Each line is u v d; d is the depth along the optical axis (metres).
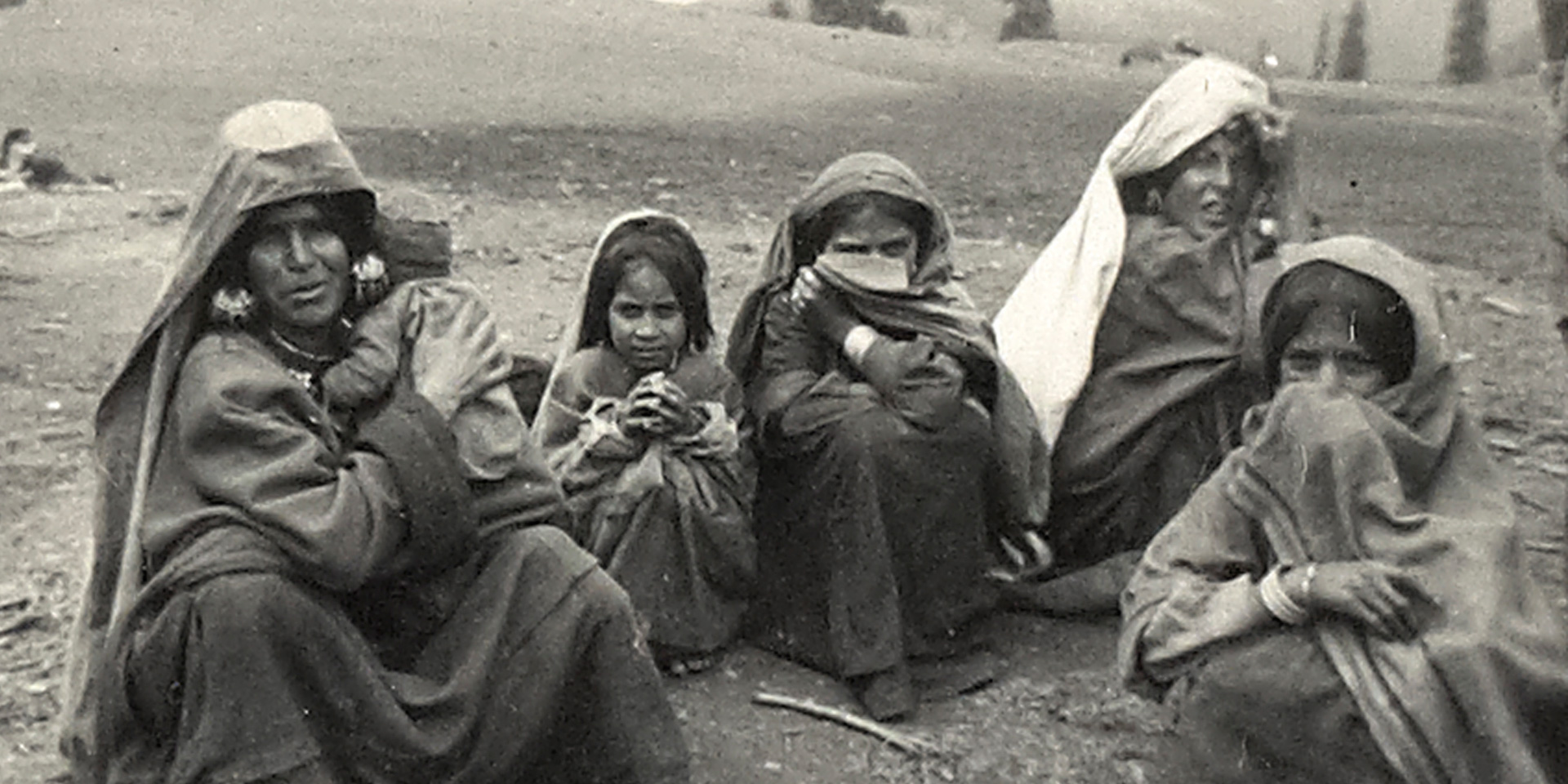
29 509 5.61
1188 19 19.39
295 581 3.20
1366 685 3.36
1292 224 4.97
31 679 4.36
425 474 3.30
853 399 4.36
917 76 16.92
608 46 17.27
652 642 4.33
